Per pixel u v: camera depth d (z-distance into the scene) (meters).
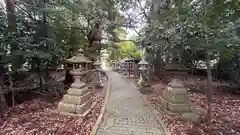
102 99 5.42
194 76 8.48
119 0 6.91
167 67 3.88
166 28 3.47
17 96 4.69
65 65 6.10
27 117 3.39
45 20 4.86
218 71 7.52
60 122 3.19
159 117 3.63
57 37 5.05
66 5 5.16
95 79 7.80
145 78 6.92
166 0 4.38
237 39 2.63
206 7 2.60
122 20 7.52
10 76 4.01
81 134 2.73
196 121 3.28
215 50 2.70
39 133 2.68
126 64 15.96
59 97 5.11
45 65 4.91
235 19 2.53
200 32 2.74
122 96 5.97
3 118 3.29
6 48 3.99
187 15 2.95
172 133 2.81
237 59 6.42
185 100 3.80
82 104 3.62
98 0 5.79
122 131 2.96
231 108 4.42
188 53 3.71
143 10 7.35
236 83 6.72
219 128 3.01
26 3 4.52
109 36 8.62
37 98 4.81
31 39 4.41
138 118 3.62
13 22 4.20
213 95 5.91
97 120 3.39
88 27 6.93
